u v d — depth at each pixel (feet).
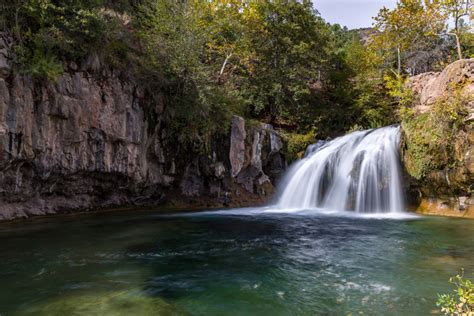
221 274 23.41
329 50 107.45
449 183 48.65
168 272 23.79
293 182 66.85
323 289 20.66
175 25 58.18
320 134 85.40
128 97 49.60
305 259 26.99
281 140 71.15
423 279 22.20
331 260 26.78
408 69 122.62
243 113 74.28
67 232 36.14
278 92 82.02
